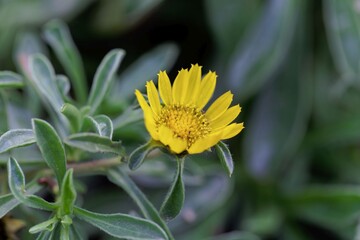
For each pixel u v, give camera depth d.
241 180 0.51
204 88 0.38
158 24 0.53
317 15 0.53
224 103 0.38
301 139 0.51
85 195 0.48
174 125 0.37
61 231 0.36
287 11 0.49
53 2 0.50
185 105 0.38
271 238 0.50
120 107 0.43
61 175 0.37
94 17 0.51
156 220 0.38
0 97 0.41
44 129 0.36
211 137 0.35
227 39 0.51
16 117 0.44
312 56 0.52
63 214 0.36
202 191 0.48
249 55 0.49
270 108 0.50
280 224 0.50
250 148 0.50
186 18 0.53
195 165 0.45
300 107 0.50
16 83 0.39
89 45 0.52
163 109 0.38
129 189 0.39
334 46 0.50
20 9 0.50
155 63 0.48
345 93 0.51
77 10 0.50
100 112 0.42
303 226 0.50
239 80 0.49
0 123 0.41
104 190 0.48
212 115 0.38
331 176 0.52
